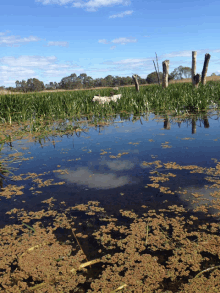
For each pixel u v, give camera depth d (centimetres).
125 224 156
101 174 233
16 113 574
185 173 224
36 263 126
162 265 120
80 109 616
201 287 106
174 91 795
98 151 309
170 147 304
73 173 241
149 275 115
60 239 145
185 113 536
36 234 150
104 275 116
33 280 117
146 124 468
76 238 144
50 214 172
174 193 189
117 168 246
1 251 137
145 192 194
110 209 173
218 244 132
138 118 536
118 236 145
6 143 378
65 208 178
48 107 599
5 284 115
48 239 145
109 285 110
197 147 297
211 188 194
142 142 337
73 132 432
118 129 438
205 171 225
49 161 282
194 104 571
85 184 214
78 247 137
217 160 250
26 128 470
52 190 207
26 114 563
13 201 193
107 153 298
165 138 350
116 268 120
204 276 112
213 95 659
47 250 135
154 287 108
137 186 204
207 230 144
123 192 196
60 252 133
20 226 160
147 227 149
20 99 689
